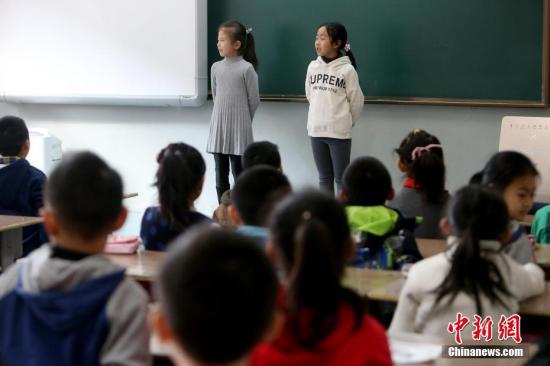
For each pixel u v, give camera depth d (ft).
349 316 4.36
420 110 16.57
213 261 3.05
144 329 4.56
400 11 16.20
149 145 18.58
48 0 18.31
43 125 19.35
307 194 4.63
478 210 5.89
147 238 8.25
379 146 16.89
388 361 4.44
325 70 15.35
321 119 15.44
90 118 18.95
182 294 3.00
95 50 18.13
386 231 7.72
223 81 16.11
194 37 17.30
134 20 17.75
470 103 16.06
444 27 16.03
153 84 17.80
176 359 3.13
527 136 12.57
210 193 18.24
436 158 9.19
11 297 4.64
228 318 2.98
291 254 4.40
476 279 5.86
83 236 4.76
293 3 16.75
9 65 18.81
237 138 16.14
